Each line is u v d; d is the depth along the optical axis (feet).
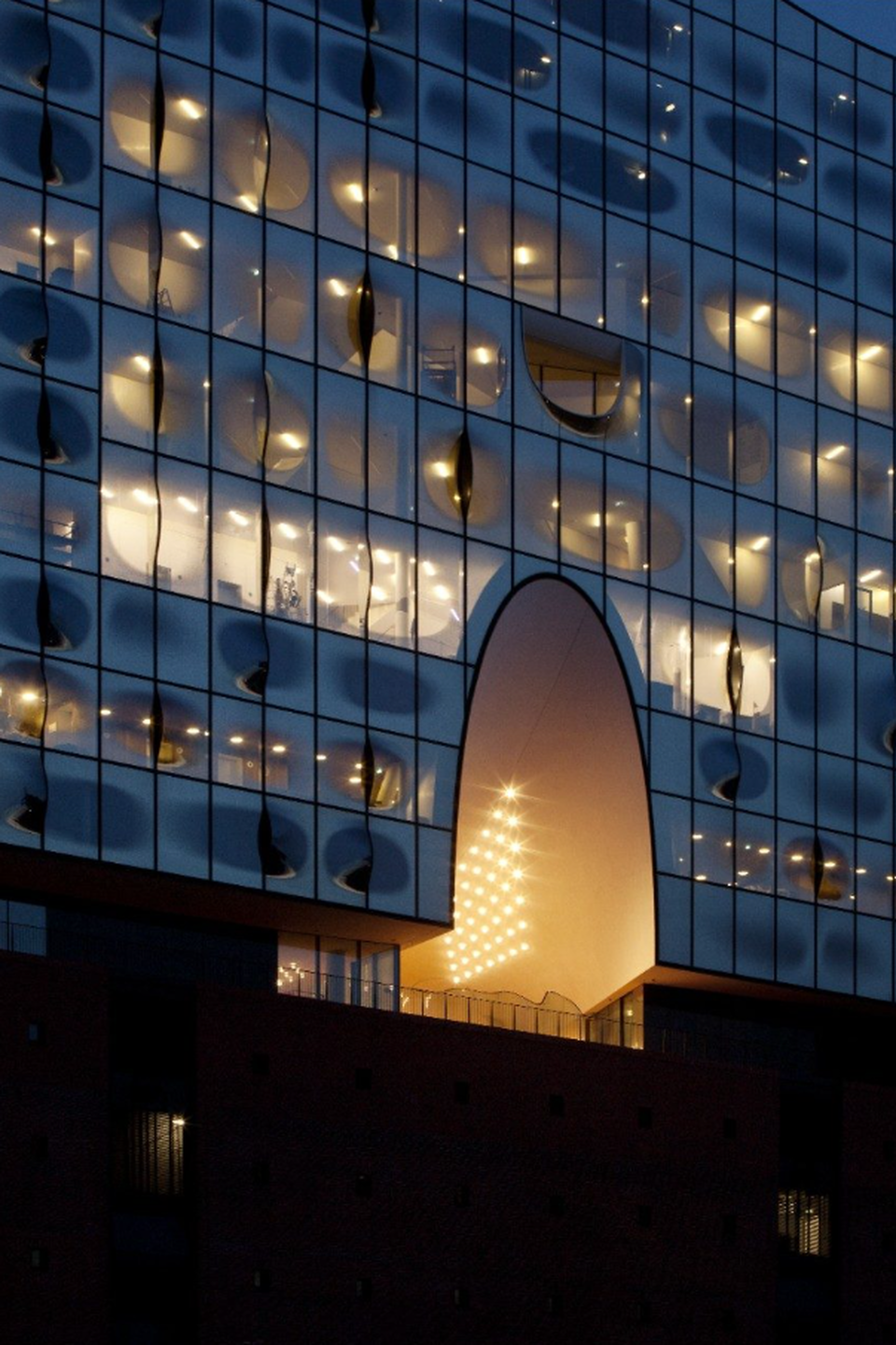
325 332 249.75
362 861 242.17
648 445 266.57
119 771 231.50
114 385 237.66
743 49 281.33
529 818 264.11
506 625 255.09
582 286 265.54
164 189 243.60
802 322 279.28
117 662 233.35
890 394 284.00
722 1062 250.57
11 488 231.50
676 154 274.16
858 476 279.69
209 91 247.70
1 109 237.25
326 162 252.83
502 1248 232.94
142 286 240.73
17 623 229.45
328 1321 223.30
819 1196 255.50
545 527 258.78
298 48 253.24
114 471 236.43
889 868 273.13
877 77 289.74
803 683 271.49
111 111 242.17
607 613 260.83
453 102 261.24
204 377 242.37
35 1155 213.66
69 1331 212.43
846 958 268.41
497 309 260.01
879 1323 254.68
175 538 238.27
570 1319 235.20
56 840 227.40
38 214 237.04
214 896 236.43
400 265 255.09
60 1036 216.95
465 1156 232.94
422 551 251.39
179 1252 220.02
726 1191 246.88
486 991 265.13
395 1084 231.30
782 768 268.41
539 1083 238.89
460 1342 229.04
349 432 249.34
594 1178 239.50
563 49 269.44
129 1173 219.61
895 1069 273.95
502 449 257.55
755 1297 246.47
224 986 225.76
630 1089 244.01
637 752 261.03
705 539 268.41
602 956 264.11
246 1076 224.74
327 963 246.06
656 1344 239.50
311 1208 224.74
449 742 249.55
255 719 239.30
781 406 276.00
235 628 239.91
